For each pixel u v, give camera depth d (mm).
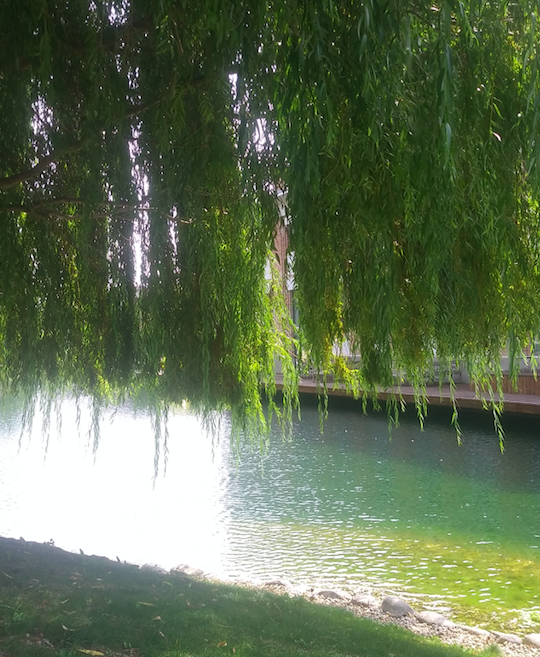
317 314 4133
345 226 3490
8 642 3174
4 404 6438
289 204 3521
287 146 3164
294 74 2977
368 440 16266
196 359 5586
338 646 4102
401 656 4160
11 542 5430
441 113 2904
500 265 3654
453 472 12453
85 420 20344
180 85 3848
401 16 2949
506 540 8352
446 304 3936
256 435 6680
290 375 6570
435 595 6586
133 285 5238
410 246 3799
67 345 5570
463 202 3514
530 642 5340
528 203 3910
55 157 4219
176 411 6250
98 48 3729
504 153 3523
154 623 3773
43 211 4645
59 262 5316
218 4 3004
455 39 3389
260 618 4324
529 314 4023
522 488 11086
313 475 12438
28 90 4215
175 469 13141
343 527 9070
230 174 4059
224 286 4824
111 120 3883
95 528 9133
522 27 3373
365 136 3133
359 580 7051
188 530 8984
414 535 8641
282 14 2904
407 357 4289
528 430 16547
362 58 2934
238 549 8172
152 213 4520
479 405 17031
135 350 5512
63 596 4008
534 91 3135
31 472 12867
